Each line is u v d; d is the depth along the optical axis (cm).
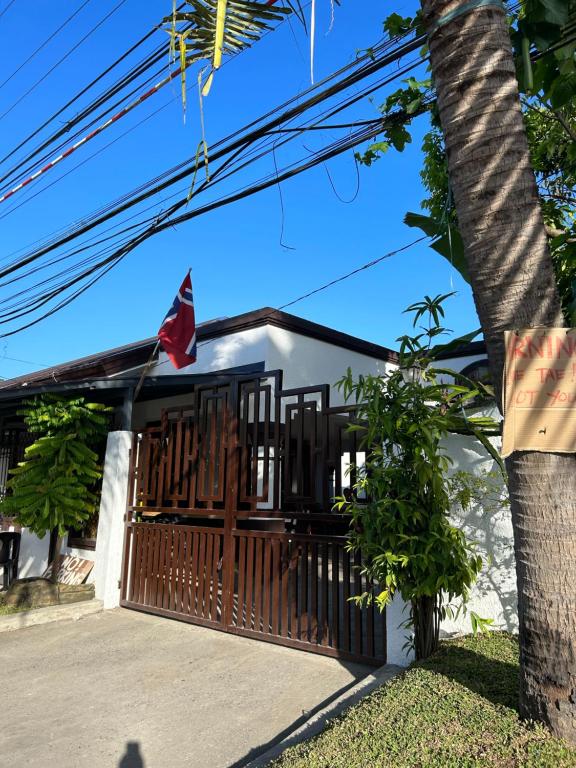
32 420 815
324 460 555
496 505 490
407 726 285
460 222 298
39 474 802
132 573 754
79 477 812
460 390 446
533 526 267
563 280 512
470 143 292
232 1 345
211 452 675
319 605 614
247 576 614
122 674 514
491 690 327
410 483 426
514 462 277
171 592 698
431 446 418
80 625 680
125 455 792
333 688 464
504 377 276
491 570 488
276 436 611
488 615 485
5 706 450
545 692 260
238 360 1037
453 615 476
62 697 465
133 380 820
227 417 663
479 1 297
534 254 280
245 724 409
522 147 289
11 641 621
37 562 1022
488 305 287
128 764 358
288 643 564
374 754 261
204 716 423
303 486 578
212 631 634
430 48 314
